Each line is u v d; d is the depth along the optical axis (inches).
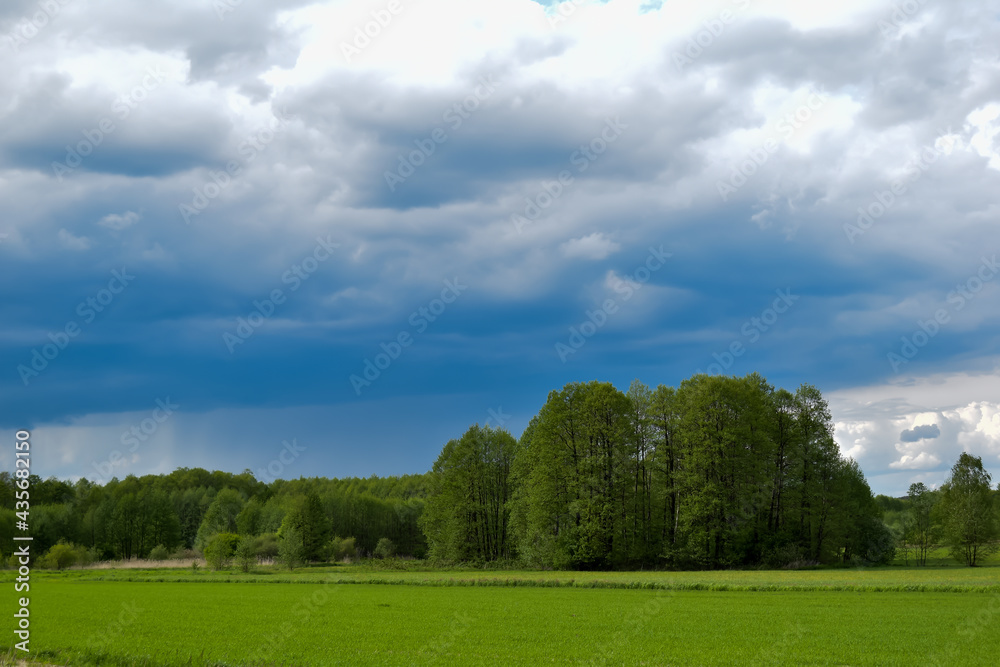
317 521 4832.7
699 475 3346.5
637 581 2573.8
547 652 1239.5
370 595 2356.1
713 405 3422.7
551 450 3531.0
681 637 1389.0
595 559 3422.7
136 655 1157.7
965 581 2389.3
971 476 3772.1
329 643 1334.9
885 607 1819.6
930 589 2194.9
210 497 6973.4
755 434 3408.0
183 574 3555.6
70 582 3129.9
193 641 1354.6
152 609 1955.0
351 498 6397.6
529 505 3722.9
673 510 3617.1
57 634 1444.4
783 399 3683.6
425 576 3164.4
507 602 2080.5
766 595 2149.4
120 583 3068.4
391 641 1363.2
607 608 1894.7
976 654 1206.9
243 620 1692.9
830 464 3585.1
